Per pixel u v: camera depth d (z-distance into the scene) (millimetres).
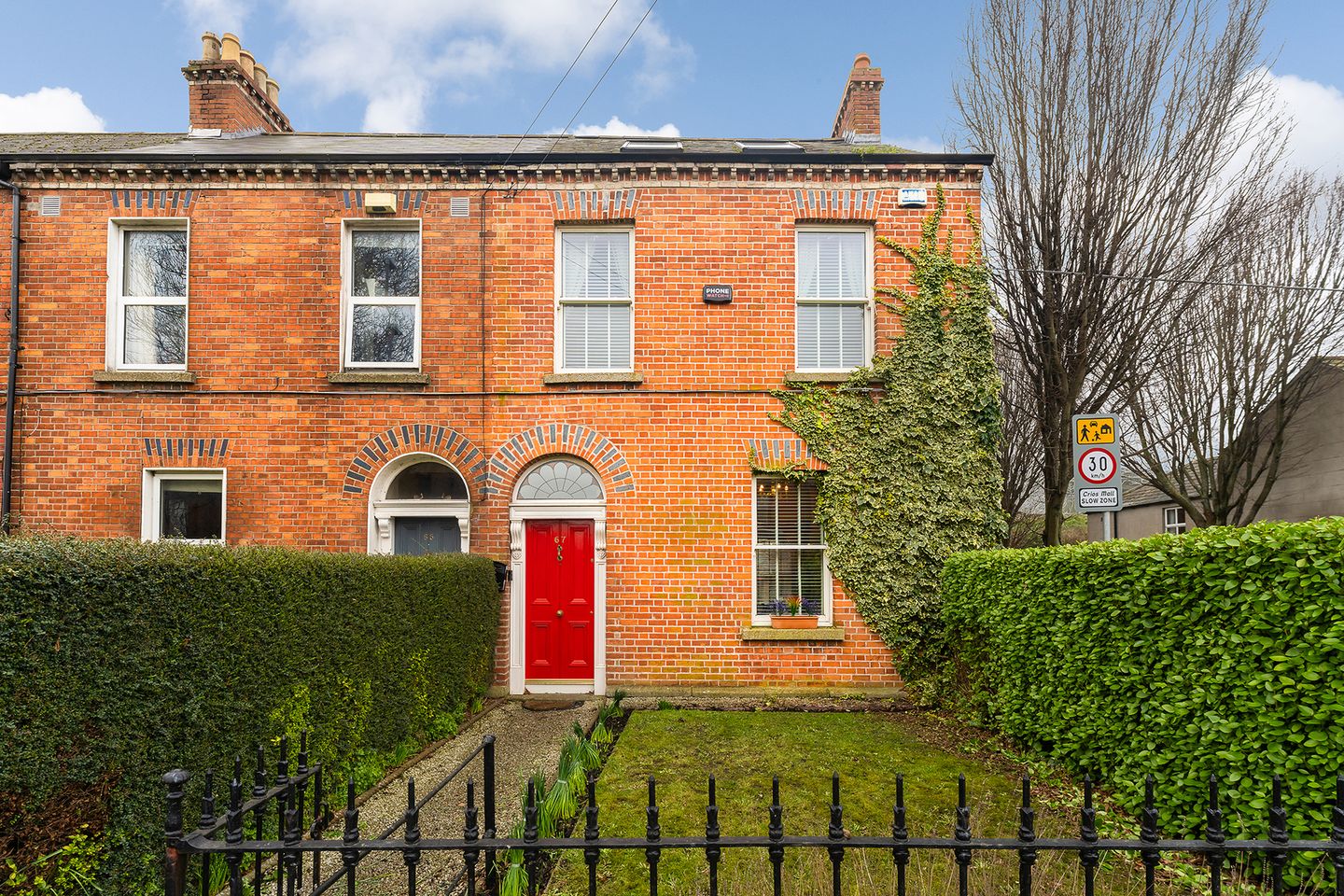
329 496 8766
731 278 9023
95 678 3264
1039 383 9844
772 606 8883
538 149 9766
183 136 11547
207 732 3896
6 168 8797
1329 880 3535
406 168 8961
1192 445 12883
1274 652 3846
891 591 8641
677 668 8688
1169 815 4414
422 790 5723
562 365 9117
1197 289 10273
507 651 8742
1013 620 6547
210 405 8773
